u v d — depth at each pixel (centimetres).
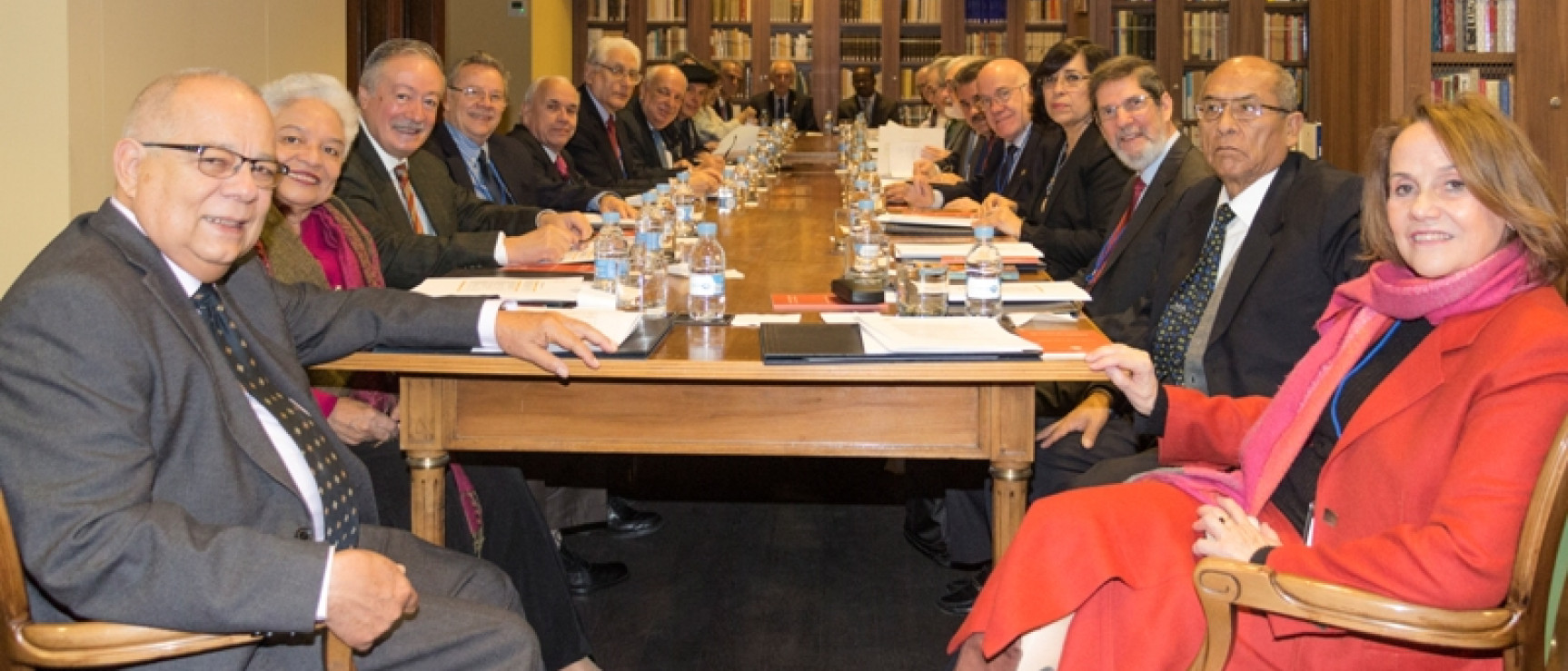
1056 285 277
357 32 721
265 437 171
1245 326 253
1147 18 995
